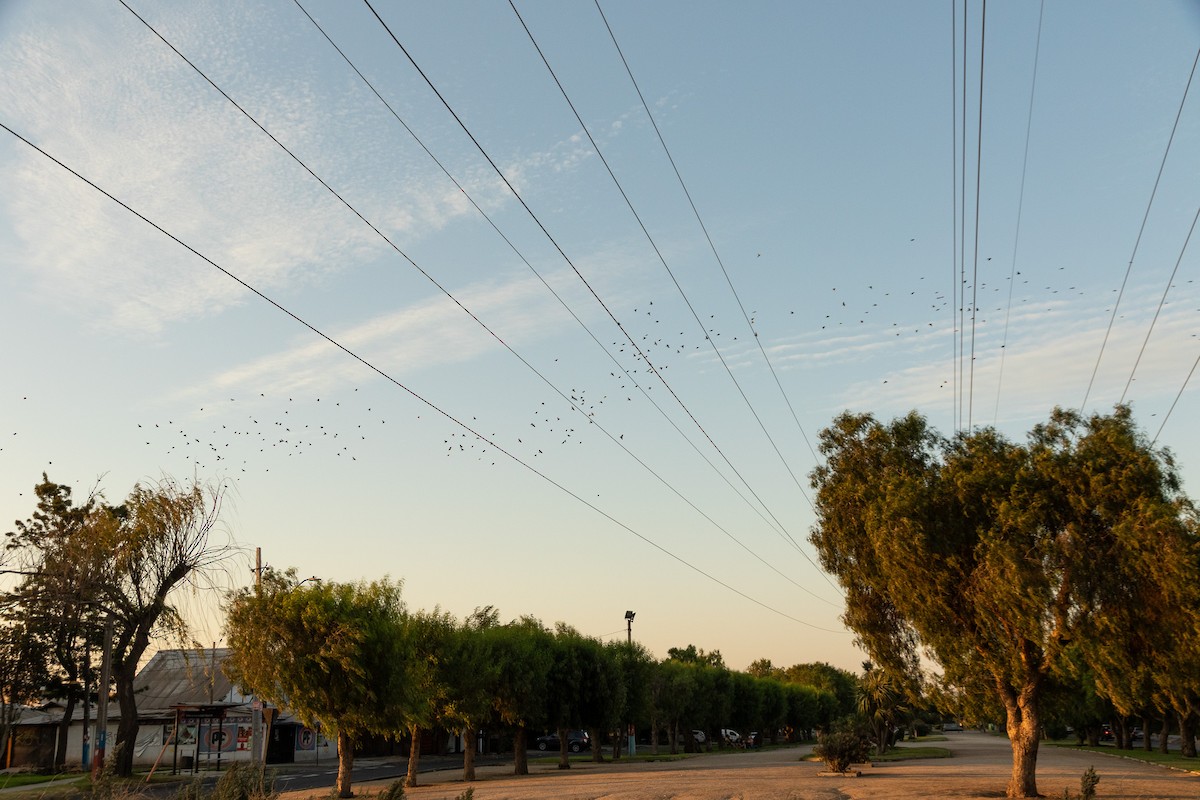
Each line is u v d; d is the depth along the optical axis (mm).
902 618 34469
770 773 48219
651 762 64250
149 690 63844
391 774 51281
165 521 44188
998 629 30641
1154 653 28250
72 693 51812
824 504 35656
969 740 137000
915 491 31453
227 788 17984
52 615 44656
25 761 51906
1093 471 28969
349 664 31609
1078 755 72250
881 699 85938
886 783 38594
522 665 51219
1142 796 30969
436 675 42500
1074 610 28859
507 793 33906
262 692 32750
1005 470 30641
